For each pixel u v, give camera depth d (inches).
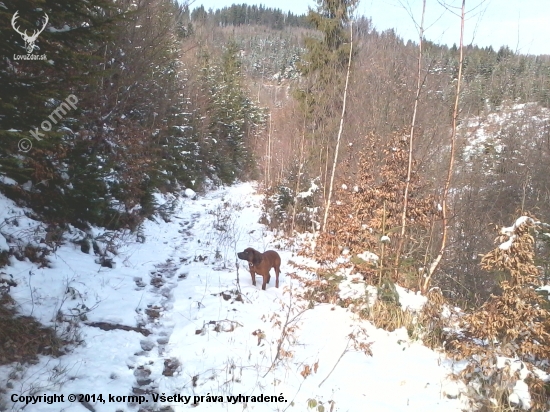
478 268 493.7
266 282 306.3
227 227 533.0
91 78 233.9
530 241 197.6
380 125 608.7
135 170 435.8
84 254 320.8
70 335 207.0
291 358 210.2
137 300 267.7
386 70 671.8
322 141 649.0
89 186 343.6
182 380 187.6
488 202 615.2
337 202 446.9
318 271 316.2
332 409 171.3
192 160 876.0
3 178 300.2
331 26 716.0
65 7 223.0
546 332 197.8
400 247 317.1
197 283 307.3
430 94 572.7
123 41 458.3
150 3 502.9
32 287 241.4
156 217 512.4
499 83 732.7
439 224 481.7
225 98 1428.4
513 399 184.7
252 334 232.5
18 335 193.0
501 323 198.5
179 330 234.2
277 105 1488.7
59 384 167.6
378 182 377.1
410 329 263.0
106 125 432.8
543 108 834.8
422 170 444.1
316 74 725.3
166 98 681.0
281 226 584.1
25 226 295.9
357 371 207.9
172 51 856.9
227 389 179.0
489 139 758.5
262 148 1471.5
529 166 684.7
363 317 276.2
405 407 183.2
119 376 184.5
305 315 271.4
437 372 216.8
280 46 3882.9
